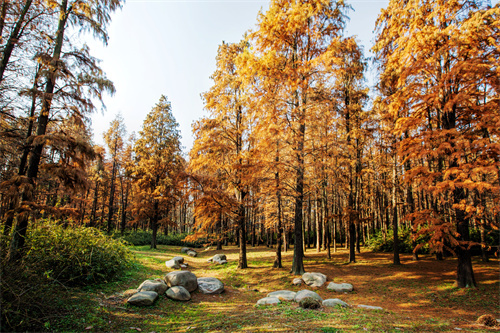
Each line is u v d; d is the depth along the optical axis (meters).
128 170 28.31
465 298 9.17
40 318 5.28
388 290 10.78
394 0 13.09
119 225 41.75
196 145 16.12
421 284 11.14
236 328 5.75
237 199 16.70
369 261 16.39
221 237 16.73
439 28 10.79
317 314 6.67
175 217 40.66
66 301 6.50
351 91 17.97
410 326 5.94
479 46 9.88
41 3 8.81
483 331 5.85
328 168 15.71
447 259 16.30
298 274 13.37
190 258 21.66
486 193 10.48
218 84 17.48
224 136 16.55
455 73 9.43
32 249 7.62
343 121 17.14
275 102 13.19
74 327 5.48
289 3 13.01
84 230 10.29
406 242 20.02
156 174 25.72
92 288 8.44
